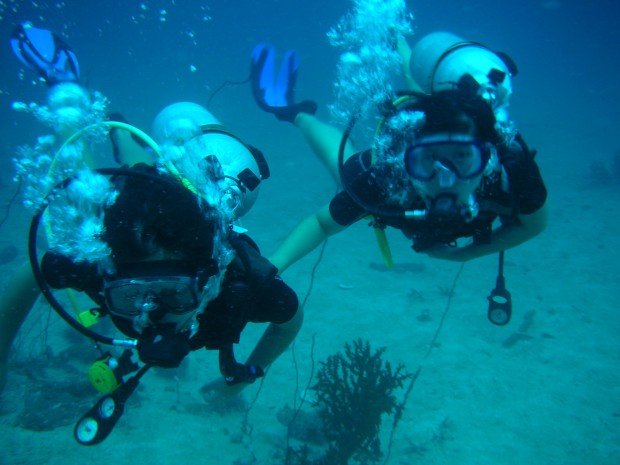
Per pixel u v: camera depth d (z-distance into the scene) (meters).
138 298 1.74
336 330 8.53
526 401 6.44
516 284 10.36
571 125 30.64
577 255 11.65
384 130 2.59
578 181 18.61
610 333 8.09
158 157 2.04
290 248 3.21
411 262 11.52
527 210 2.54
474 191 2.49
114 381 1.93
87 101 2.70
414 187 2.50
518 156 2.45
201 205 1.75
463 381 6.94
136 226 1.59
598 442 5.61
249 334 8.59
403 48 4.04
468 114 2.18
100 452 5.13
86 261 1.83
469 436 5.80
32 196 2.12
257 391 6.72
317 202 16.80
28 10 65.19
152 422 5.74
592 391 6.60
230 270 2.03
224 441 5.55
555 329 8.38
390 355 7.72
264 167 3.31
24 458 4.95
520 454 5.48
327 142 3.90
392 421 6.12
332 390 5.36
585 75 63.28
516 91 51.75
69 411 5.66
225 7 129.12
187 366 7.11
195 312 1.89
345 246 12.79
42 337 7.83
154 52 128.00
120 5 88.75
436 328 8.53
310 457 5.35
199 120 3.29
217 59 126.38
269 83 5.29
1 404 5.83
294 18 145.50
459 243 11.77
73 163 2.25
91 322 2.15
